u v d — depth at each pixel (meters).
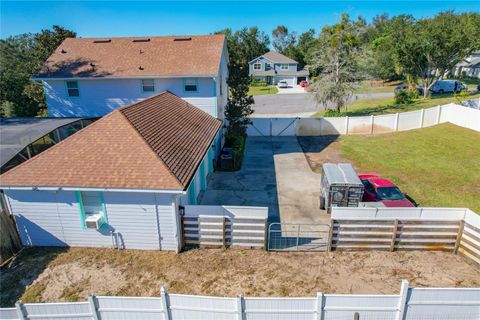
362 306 7.18
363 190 13.12
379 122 26.55
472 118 25.78
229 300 7.08
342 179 13.45
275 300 7.06
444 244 11.16
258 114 37.31
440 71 38.38
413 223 10.96
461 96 37.81
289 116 35.78
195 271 10.34
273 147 24.14
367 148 23.02
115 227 11.33
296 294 9.32
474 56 62.12
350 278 9.96
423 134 25.48
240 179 18.08
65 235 11.60
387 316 7.29
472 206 14.56
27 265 10.76
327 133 27.00
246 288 9.57
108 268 10.56
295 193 16.27
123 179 10.66
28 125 18.16
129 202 10.90
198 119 18.38
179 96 20.66
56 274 10.31
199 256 11.09
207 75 19.52
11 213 11.32
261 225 11.09
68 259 11.05
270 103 44.47
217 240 11.41
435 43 35.59
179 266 10.59
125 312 7.34
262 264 10.62
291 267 10.48
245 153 22.77
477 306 7.25
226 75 25.02
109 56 21.95
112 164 11.22
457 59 36.62
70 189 10.57
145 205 10.89
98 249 11.58
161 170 10.88
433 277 10.00
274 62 66.62
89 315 7.32
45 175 10.98
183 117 17.33
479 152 21.12
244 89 23.30
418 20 40.47
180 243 11.34
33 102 33.94
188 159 12.75
